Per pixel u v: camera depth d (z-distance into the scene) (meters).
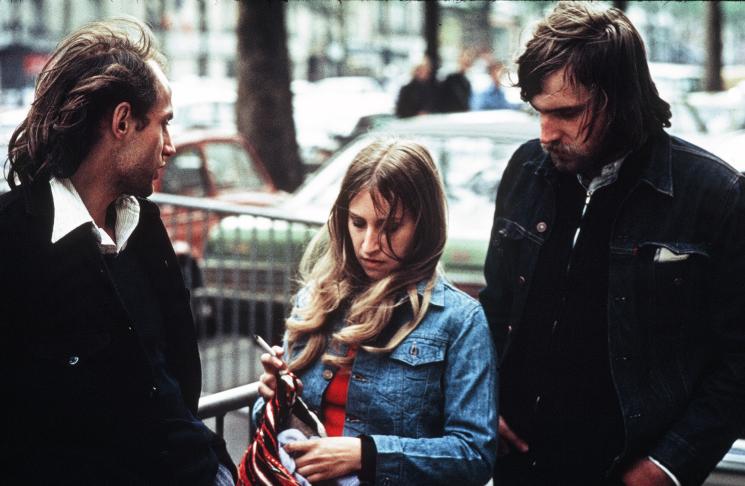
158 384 2.59
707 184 2.92
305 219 6.93
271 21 15.27
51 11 40.59
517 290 3.10
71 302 2.36
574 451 3.02
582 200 3.04
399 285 2.81
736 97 13.97
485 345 2.82
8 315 2.33
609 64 2.81
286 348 2.96
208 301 7.41
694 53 41.28
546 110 2.88
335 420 2.82
